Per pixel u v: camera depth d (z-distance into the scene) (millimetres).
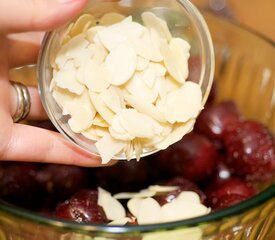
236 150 245
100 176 231
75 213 196
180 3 188
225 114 261
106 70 184
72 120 182
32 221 157
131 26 190
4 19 164
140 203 197
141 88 185
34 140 199
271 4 350
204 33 190
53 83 185
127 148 184
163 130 184
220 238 172
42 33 226
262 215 177
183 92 188
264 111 271
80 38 188
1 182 226
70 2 165
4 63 207
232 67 281
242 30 265
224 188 228
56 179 228
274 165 241
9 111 202
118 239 158
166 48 188
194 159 237
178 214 193
